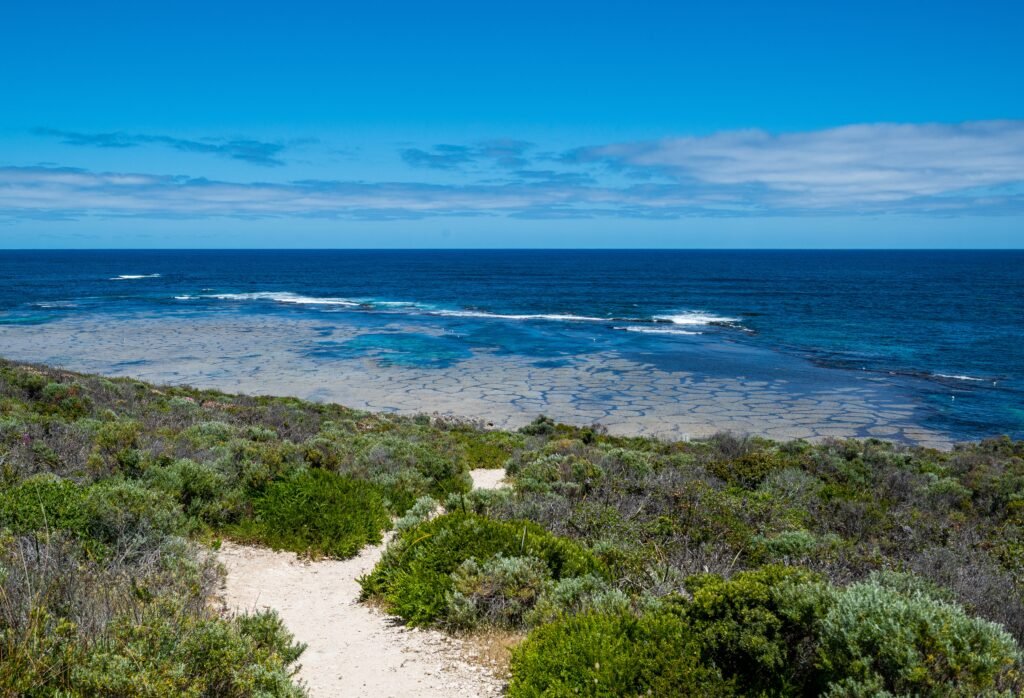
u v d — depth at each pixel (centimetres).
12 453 903
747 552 779
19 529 591
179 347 4684
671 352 4891
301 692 439
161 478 923
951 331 6344
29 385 1848
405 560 734
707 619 479
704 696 431
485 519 782
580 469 1172
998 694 368
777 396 3553
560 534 845
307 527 897
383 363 4231
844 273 17762
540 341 5331
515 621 632
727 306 8656
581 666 473
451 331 5862
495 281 13738
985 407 3416
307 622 656
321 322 6381
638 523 873
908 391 3747
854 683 387
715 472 1400
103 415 1591
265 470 1037
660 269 19562
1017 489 1369
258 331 5625
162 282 12388
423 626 641
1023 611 629
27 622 375
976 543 920
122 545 648
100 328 5628
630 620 519
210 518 913
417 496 1161
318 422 2150
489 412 3080
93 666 356
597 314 7531
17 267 18088
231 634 432
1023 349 5303
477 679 534
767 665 432
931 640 389
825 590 463
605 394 3506
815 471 1518
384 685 520
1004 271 19038
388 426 2194
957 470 1830
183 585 551
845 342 5591
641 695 446
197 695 368
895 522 1023
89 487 763
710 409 3247
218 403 2408
